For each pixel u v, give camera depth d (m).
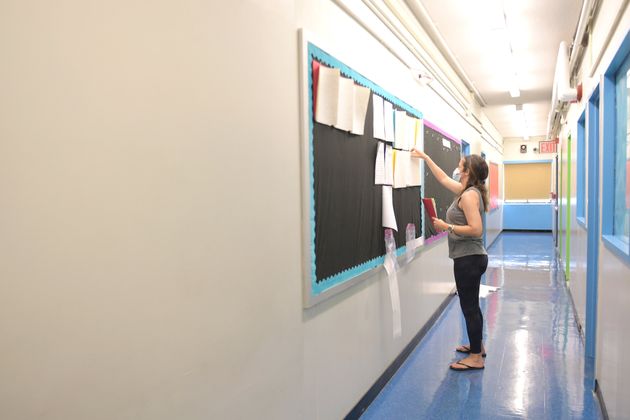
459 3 3.45
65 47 0.85
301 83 1.76
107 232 0.94
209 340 1.23
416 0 3.24
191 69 1.16
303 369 1.77
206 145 1.21
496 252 9.09
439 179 3.19
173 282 1.11
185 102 1.14
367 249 2.51
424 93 3.80
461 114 5.65
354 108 2.27
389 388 2.84
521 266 7.38
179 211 1.12
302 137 1.77
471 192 2.88
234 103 1.33
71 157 0.86
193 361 1.17
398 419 2.45
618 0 2.18
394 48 2.98
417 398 2.70
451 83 5.01
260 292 1.47
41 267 0.82
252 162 1.43
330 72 1.96
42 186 0.82
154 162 1.05
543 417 2.45
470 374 3.04
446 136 4.55
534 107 8.13
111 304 0.95
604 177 2.58
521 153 13.48
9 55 0.76
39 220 0.81
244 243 1.38
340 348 2.23
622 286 2.04
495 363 3.22
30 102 0.80
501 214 13.07
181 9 1.12
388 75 2.90
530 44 4.44
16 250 0.78
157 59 1.05
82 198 0.88
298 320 1.73
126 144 0.98
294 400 1.68
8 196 0.77
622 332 2.03
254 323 1.43
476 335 3.09
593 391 2.75
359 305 2.46
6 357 0.77
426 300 3.94
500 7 3.53
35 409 0.81
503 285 5.93
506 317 4.41
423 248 3.81
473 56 4.82
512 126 10.88
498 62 5.08
